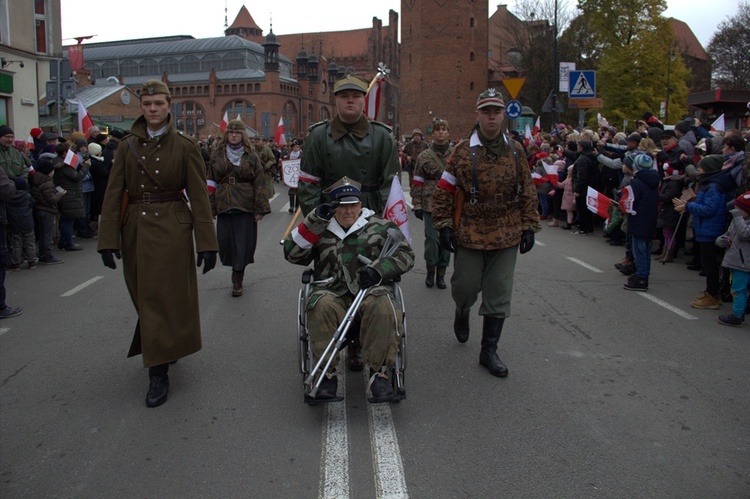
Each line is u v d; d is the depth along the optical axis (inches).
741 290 243.3
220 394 179.9
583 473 135.2
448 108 2251.5
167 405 172.9
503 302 191.3
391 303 160.2
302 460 141.6
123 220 176.1
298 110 3179.1
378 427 157.5
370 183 207.2
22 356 215.5
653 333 236.4
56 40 894.4
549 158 585.3
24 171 375.9
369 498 126.1
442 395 177.6
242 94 2952.8
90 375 196.9
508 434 153.4
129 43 3516.2
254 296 295.9
